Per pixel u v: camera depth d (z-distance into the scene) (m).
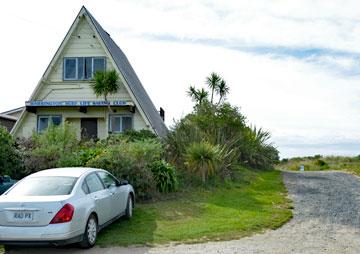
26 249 8.26
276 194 14.84
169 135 17.88
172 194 13.98
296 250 7.82
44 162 13.40
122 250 8.00
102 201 8.80
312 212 11.60
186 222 10.25
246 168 22.88
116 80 21.06
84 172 8.95
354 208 12.19
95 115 23.12
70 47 23.08
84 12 22.77
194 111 22.25
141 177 13.02
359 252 7.71
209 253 7.62
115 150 13.38
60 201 7.52
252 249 7.89
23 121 23.30
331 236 8.95
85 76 22.89
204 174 15.91
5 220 7.49
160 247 8.16
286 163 38.19
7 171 13.25
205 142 16.95
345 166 30.12
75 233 7.62
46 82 22.89
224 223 10.07
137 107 22.03
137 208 11.93
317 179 19.98
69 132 15.29
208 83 30.73
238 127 22.95
